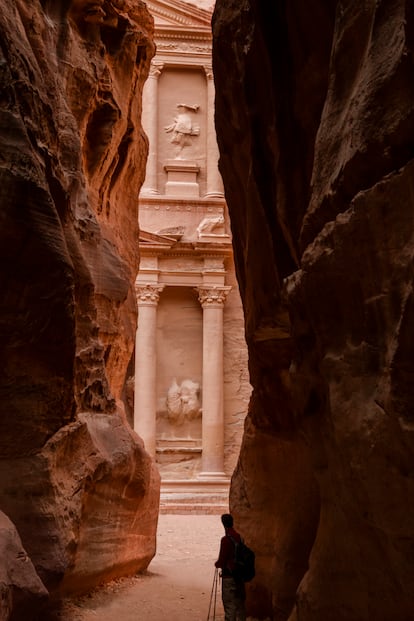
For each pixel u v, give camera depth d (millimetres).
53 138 8102
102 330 10852
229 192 9391
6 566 5574
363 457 4488
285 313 7664
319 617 5523
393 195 4141
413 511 4137
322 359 5145
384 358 4344
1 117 6863
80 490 8172
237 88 8289
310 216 5500
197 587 10945
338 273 4785
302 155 7031
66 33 10023
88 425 9211
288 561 7602
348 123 4926
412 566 4254
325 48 6375
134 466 10188
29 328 7180
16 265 6965
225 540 7023
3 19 7152
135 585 10469
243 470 9344
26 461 7266
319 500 7465
